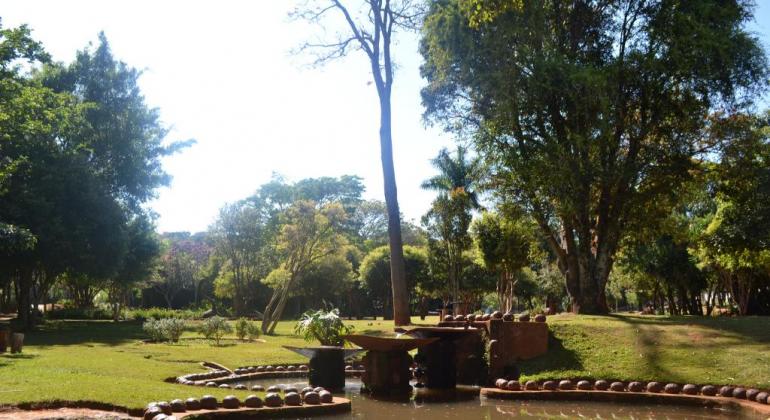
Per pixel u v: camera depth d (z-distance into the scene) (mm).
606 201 21281
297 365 17766
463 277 56688
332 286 53938
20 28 26266
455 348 15266
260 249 46094
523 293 62750
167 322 25391
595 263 21328
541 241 38938
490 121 22094
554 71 19641
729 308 42844
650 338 14664
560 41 22016
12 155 30641
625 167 20188
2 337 18297
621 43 22188
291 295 53906
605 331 15461
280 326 45844
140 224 46469
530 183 20641
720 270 38844
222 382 14469
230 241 45156
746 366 12438
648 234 25656
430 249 51281
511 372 14633
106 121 37500
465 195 47031
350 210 77750
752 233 28688
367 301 72562
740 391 11469
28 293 34344
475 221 40281
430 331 15023
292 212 38344
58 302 74875
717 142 21641
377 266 62875
